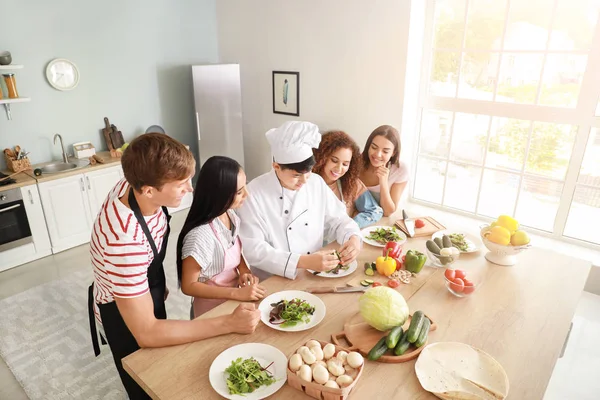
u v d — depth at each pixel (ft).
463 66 10.82
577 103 9.43
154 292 4.97
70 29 12.20
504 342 4.39
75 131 12.93
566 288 5.42
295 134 5.33
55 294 10.00
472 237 6.73
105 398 7.02
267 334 4.47
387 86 11.53
